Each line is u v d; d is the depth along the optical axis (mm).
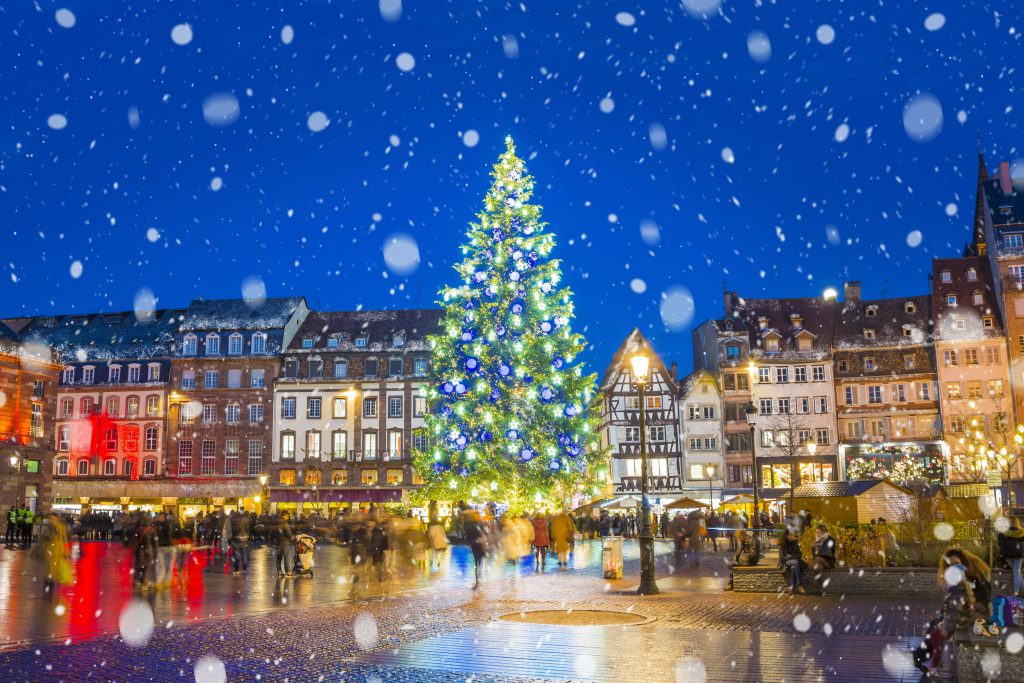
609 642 13625
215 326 84875
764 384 79062
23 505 58281
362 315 86875
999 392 75438
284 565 25906
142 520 22906
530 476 46469
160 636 14102
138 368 84500
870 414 77688
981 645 9719
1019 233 76688
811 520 26250
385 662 11977
